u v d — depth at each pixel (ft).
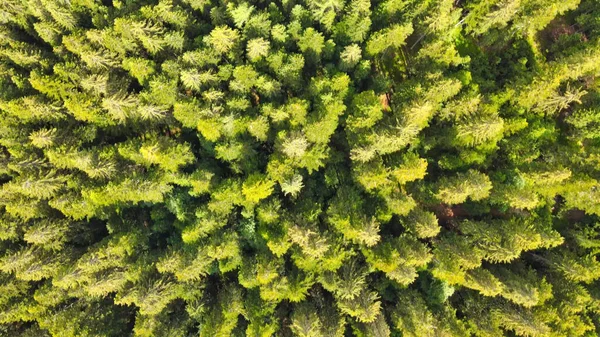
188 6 176.04
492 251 144.66
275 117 154.30
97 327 160.66
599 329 146.41
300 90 167.63
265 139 163.32
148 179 158.40
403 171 142.10
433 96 149.59
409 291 150.10
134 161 166.91
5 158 172.35
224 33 157.99
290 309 159.63
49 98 171.32
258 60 163.43
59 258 164.45
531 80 156.97
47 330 166.09
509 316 141.59
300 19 167.02
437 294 147.43
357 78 167.94
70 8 177.47
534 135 158.61
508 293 139.03
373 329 139.74
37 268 157.89
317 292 154.92
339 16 168.25
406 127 142.31
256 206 157.48
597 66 155.02
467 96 151.74
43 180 159.33
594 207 152.66
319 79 155.43
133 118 170.30
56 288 161.58
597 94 165.27
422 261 136.26
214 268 163.12
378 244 146.82
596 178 150.51
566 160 155.12
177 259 150.30
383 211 150.92
